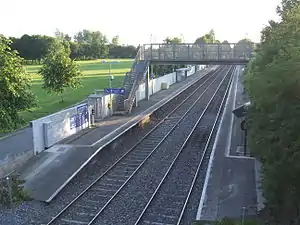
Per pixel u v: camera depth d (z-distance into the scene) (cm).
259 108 1490
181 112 4006
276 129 1234
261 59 1948
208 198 1711
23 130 2883
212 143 2731
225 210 1585
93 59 14788
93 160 2242
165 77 5912
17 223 1512
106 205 1672
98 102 3356
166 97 4766
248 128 2120
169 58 4053
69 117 2739
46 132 2417
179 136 2958
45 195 1778
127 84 4019
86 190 1850
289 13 2045
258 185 1828
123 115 3566
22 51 12738
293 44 1409
